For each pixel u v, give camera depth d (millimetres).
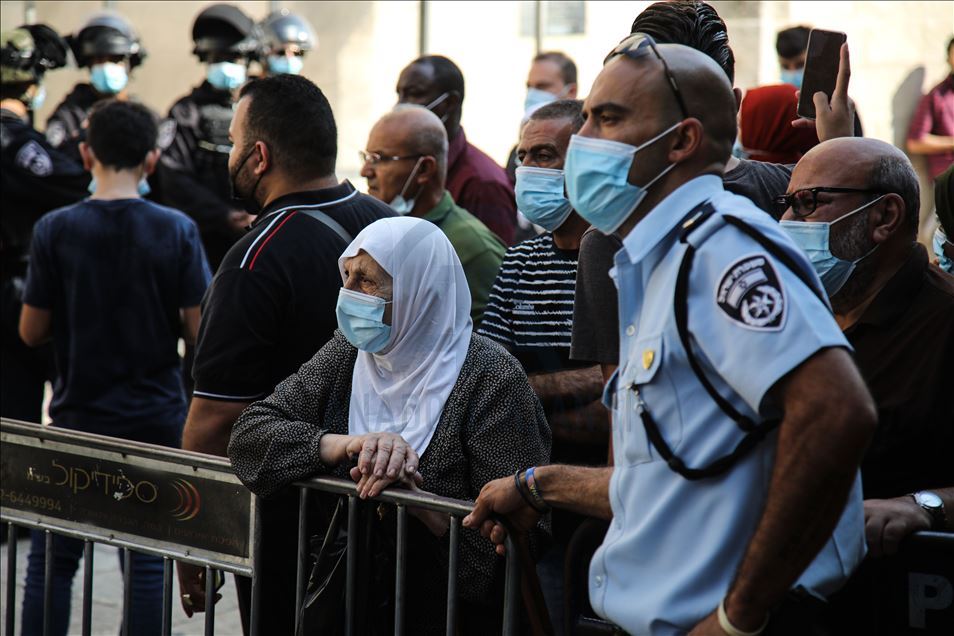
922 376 2193
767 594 1643
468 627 2426
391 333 2510
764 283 1640
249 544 2691
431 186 3752
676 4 2721
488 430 2455
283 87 3074
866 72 6926
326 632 2473
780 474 1610
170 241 3982
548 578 2436
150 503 2885
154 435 3965
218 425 2863
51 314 3996
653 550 1776
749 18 6965
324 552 2504
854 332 2283
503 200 4703
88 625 3029
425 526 2463
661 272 1773
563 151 3008
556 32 7547
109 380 3928
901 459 2205
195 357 2922
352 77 8242
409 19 8000
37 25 5793
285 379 2844
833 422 1563
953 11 6734
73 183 5027
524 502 2102
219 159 5988
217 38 6023
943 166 6605
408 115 3752
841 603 2102
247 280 2865
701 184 1810
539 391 2883
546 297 3012
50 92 9188
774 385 1613
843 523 1811
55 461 3078
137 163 4047
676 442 1741
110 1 9062
